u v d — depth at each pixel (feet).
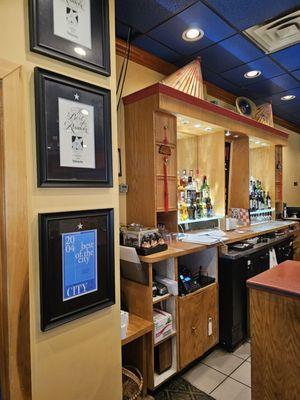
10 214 3.61
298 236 12.70
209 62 9.04
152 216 7.19
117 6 6.24
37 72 3.89
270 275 5.07
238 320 7.72
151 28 7.13
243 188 11.18
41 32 3.95
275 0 6.18
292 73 9.94
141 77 8.34
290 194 17.10
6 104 3.57
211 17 6.74
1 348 3.71
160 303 6.72
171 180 7.65
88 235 4.54
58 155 4.13
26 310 3.79
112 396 4.95
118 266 5.07
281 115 15.25
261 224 11.64
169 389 6.21
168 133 7.50
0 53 3.59
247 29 7.26
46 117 3.98
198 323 6.89
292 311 4.36
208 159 10.04
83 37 4.48
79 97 4.40
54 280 4.09
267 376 4.66
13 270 3.65
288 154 16.89
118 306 5.06
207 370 6.84
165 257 6.11
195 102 7.86
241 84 10.85
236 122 9.66
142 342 6.05
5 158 3.57
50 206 4.10
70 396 4.34
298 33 7.48
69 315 4.27
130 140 7.65
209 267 7.70
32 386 3.90
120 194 7.71
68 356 4.32
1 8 3.61
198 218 9.40
